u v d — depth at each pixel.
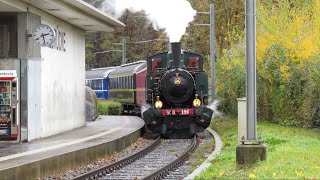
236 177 13.00
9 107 20.33
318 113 25.05
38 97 22.42
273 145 19.06
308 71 25.67
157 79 28.70
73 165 17.84
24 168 14.66
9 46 21.53
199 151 22.11
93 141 21.39
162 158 20.81
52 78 24.42
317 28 26.00
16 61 20.94
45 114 23.36
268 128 25.20
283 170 13.05
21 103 20.94
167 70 28.55
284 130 24.19
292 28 27.78
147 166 18.81
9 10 20.98
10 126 20.39
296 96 26.83
